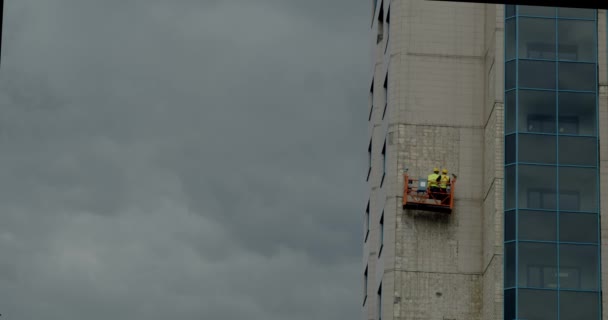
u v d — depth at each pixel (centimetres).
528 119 5891
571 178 5788
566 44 6003
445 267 6041
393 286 6000
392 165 6209
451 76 6372
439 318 5959
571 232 5700
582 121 5881
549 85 5947
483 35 6438
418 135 6253
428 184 6081
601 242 5688
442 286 6012
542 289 5603
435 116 6297
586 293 5600
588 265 5650
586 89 5938
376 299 6762
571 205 5750
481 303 5984
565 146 5841
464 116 6300
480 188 6175
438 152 6234
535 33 6025
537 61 5978
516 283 5603
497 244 5734
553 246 5675
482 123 6281
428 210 6119
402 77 6350
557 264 5644
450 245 6075
